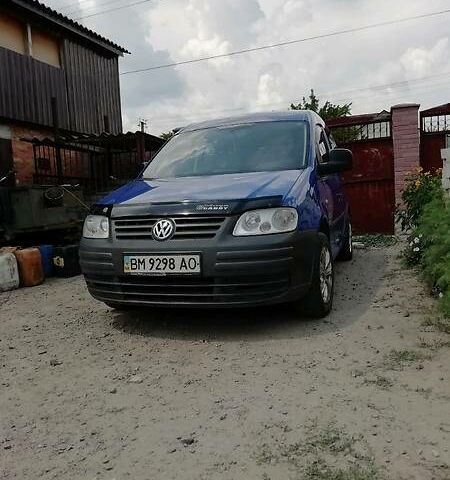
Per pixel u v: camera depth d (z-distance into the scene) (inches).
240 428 97.9
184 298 147.2
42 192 314.0
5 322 187.3
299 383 116.5
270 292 143.2
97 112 610.2
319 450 88.4
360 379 116.9
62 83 548.4
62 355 145.7
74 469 87.7
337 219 220.8
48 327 176.2
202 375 124.6
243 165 185.0
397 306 175.5
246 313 173.5
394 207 350.9
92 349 148.9
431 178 277.1
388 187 359.6
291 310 171.8
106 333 163.0
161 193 160.7
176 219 147.0
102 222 160.4
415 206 264.2
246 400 109.6
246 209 143.9
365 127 367.9
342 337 146.2
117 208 157.4
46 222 315.6
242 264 140.1
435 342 138.0
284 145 191.6
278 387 115.1
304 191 160.6
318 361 129.1
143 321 172.6
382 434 92.6
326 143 220.8
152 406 109.8
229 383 118.9
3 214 299.7
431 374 117.4
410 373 118.7
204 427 99.2
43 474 86.8
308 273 150.7
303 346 140.2
